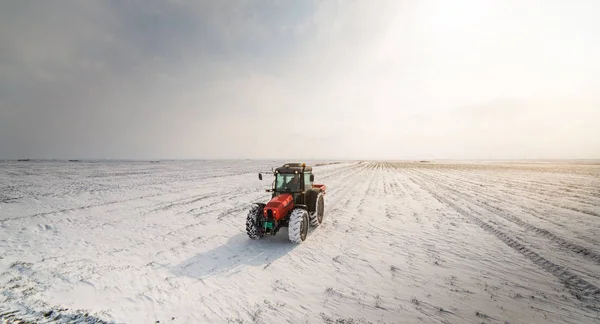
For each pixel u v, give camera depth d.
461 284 4.09
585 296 3.70
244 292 3.83
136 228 7.18
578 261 4.95
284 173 6.73
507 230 7.11
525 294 3.78
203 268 4.66
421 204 10.90
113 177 21.88
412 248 5.72
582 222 7.96
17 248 5.46
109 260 4.96
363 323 3.10
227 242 6.08
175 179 20.84
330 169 36.81
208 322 3.09
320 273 4.48
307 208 6.97
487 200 11.88
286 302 3.56
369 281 4.19
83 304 3.43
